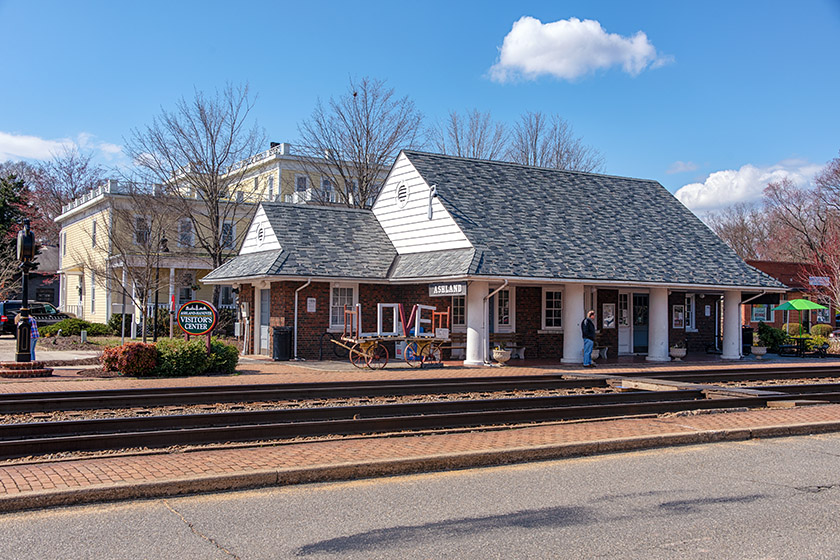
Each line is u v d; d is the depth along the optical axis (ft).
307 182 155.74
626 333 93.91
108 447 32.04
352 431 36.60
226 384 55.01
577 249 81.56
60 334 113.60
